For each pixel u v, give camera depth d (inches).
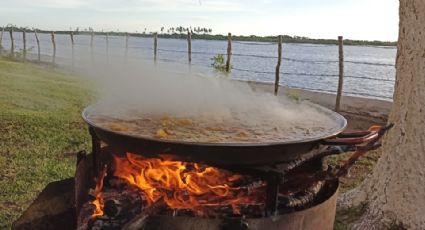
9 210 155.6
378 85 834.2
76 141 239.1
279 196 95.1
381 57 2145.7
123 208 92.7
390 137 139.2
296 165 92.7
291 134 92.3
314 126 100.3
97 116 100.0
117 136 84.2
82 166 111.7
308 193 102.0
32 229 113.6
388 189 136.6
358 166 218.1
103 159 113.6
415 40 128.8
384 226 134.6
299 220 91.1
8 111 295.6
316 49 2955.2
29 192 171.3
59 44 1017.5
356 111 406.6
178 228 85.0
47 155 216.1
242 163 83.9
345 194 161.2
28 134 247.1
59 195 126.3
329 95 494.6
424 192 126.8
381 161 144.5
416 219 127.9
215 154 81.0
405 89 132.9
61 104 347.3
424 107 126.6
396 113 137.1
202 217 88.1
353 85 831.7
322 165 105.2
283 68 1147.3
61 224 115.3
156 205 89.4
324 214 97.3
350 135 101.6
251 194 98.4
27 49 899.4
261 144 79.5
